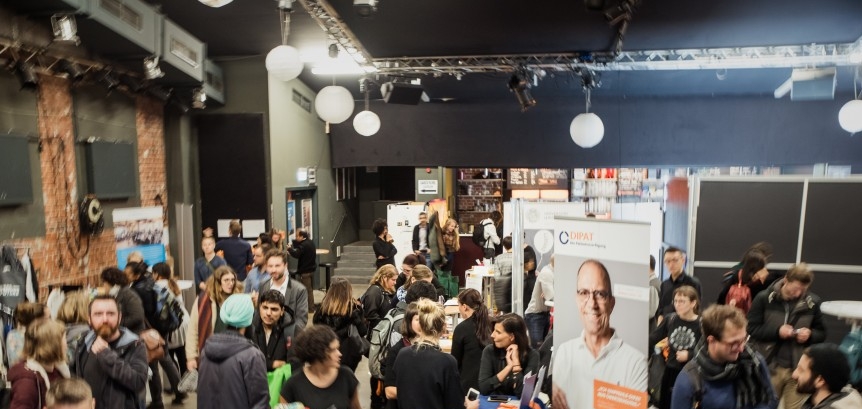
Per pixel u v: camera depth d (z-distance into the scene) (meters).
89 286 7.09
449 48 7.75
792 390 4.36
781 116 10.30
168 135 9.26
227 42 8.77
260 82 9.55
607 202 14.45
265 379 3.51
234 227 8.94
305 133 11.24
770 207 5.93
